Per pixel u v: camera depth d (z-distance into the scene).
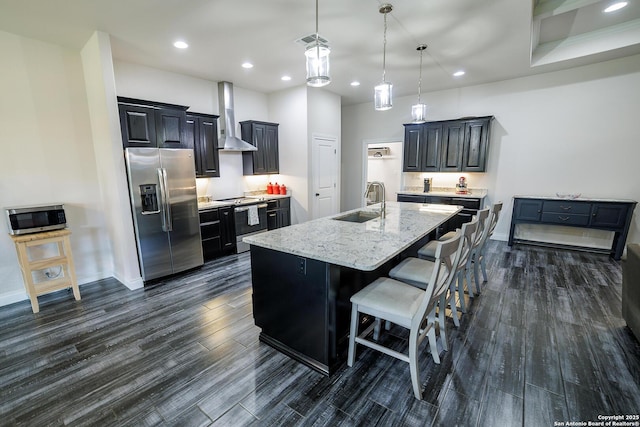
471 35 3.11
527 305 2.87
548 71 4.49
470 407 1.69
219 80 4.73
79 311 2.87
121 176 3.20
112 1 2.39
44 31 2.92
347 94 5.81
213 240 4.34
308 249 1.88
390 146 7.59
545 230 4.91
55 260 2.98
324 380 1.92
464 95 5.32
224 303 3.02
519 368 2.00
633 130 4.15
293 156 5.45
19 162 3.09
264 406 1.72
